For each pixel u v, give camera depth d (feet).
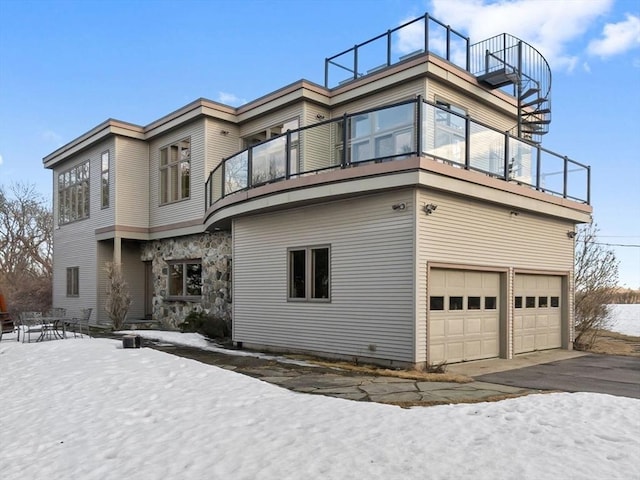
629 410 21.48
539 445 17.01
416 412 20.83
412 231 32.30
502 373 32.76
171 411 22.16
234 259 46.16
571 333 47.67
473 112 47.01
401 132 32.50
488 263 38.01
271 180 39.47
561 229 47.06
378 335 33.91
